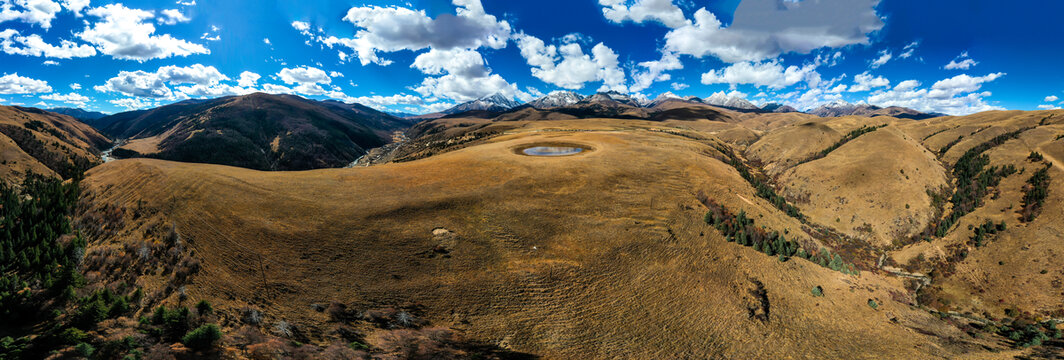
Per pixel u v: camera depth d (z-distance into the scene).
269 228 54.62
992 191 113.00
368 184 78.19
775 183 135.12
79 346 28.70
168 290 39.94
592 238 65.81
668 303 52.16
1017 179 114.62
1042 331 62.47
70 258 42.03
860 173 118.44
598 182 89.94
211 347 31.88
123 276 41.09
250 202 60.78
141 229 49.56
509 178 88.38
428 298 46.78
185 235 49.12
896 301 69.31
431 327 42.19
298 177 76.88
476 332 42.59
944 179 127.81
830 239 94.94
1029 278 77.75
